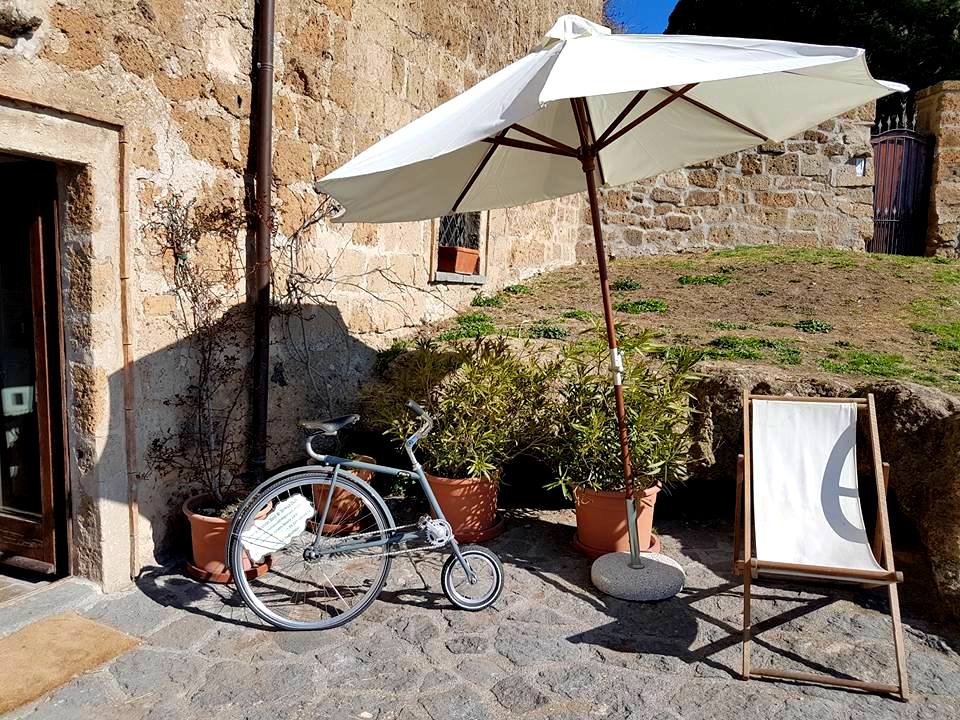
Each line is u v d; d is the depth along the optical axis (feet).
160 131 12.01
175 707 8.55
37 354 11.64
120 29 11.12
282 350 15.17
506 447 13.75
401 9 18.88
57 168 11.04
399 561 12.75
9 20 9.33
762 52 9.01
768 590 11.64
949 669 9.30
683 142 14.12
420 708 8.52
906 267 26.04
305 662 9.50
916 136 33.04
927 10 48.73
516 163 14.11
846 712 8.41
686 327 20.30
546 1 28.37
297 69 15.10
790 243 32.01
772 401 11.30
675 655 9.70
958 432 10.92
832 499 10.49
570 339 19.20
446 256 23.15
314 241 15.97
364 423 16.83
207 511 12.12
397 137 10.59
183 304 12.68
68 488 11.69
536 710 8.49
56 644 9.88
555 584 11.87
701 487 15.03
